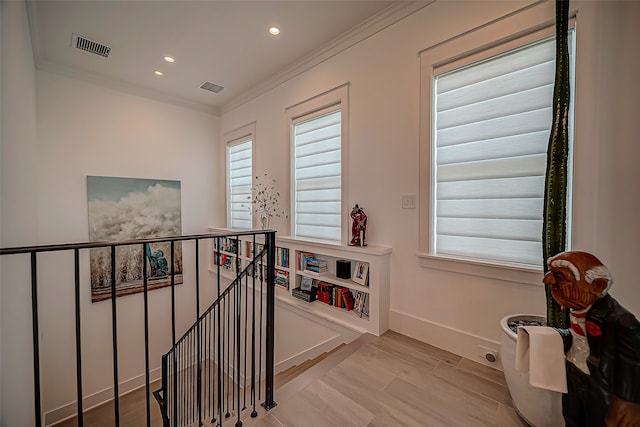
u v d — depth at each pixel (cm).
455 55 203
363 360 198
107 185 369
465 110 204
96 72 349
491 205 194
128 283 383
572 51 161
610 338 99
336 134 292
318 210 313
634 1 140
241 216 443
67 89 338
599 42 150
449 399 158
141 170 399
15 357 145
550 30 166
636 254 141
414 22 225
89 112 354
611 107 147
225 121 466
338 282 265
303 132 330
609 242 148
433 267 217
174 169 432
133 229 391
